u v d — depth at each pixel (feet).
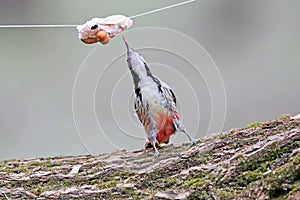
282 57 21.52
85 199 9.04
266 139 9.11
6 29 21.36
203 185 8.50
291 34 21.97
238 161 8.68
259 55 21.65
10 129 19.26
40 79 20.97
